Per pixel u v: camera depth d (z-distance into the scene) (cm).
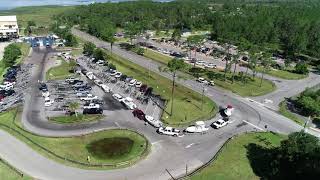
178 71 17888
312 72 19750
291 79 17825
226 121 11856
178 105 13350
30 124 11625
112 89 15075
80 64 18962
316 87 16250
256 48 19325
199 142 10638
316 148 8619
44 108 12962
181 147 10325
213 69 18812
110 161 9481
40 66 18662
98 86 15462
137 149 10125
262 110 13300
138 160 9550
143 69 17962
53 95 14250
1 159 9438
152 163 9450
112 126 11556
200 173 8975
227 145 10362
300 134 9081
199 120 12144
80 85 15312
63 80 16250
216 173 9012
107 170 9094
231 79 16925
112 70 17238
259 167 9419
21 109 12850
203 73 17700
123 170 9106
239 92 15125
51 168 9119
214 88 15562
